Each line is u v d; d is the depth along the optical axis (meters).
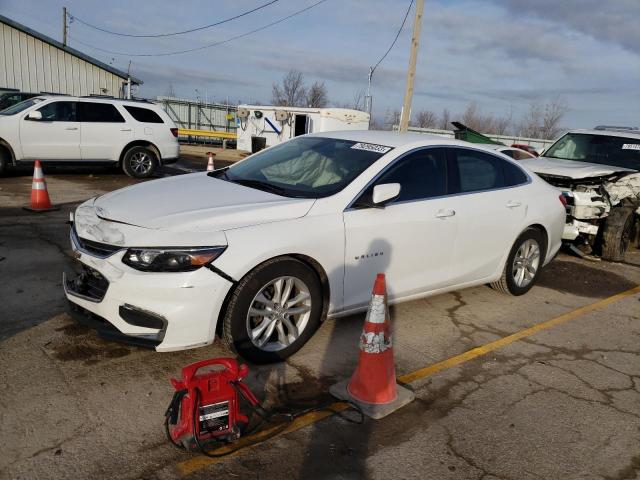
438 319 4.82
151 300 3.19
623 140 8.63
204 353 3.78
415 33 16.12
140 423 2.96
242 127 22.94
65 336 3.87
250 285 3.41
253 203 3.72
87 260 3.44
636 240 8.88
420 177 4.43
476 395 3.56
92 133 11.30
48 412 2.98
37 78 25.28
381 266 4.11
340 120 21.12
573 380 3.88
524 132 47.94
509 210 5.04
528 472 2.83
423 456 2.89
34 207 7.88
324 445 2.91
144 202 3.75
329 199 3.87
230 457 2.75
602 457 3.00
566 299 5.77
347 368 3.75
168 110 29.42
